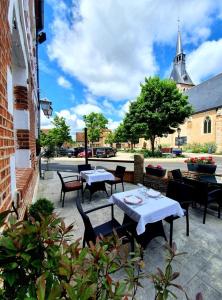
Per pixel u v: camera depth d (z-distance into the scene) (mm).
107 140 51125
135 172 7164
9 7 1803
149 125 20016
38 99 10086
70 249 976
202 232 3500
